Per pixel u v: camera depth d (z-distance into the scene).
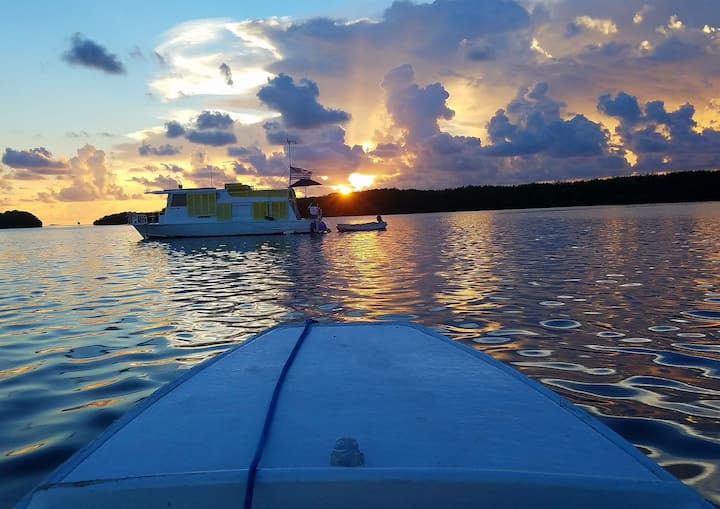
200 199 35.16
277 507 1.92
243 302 10.54
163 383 5.55
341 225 41.66
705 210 58.53
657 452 3.75
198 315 9.29
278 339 4.50
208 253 24.50
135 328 8.36
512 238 26.52
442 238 29.19
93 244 39.50
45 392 5.34
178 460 2.31
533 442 2.42
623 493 1.96
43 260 24.11
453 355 3.91
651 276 11.89
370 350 4.07
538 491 1.96
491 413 2.77
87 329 8.41
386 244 26.30
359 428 2.58
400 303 9.80
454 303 9.58
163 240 35.59
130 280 15.13
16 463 3.79
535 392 3.10
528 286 11.16
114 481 2.02
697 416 4.34
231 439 2.51
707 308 8.41
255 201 35.34
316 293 11.39
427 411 2.80
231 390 3.24
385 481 1.96
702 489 3.25
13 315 9.91
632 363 5.80
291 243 29.72
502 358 6.08
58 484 2.03
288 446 2.40
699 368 5.57
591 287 10.73
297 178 38.59
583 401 4.72
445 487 1.96
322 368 3.62
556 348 6.44
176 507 1.94
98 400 5.07
